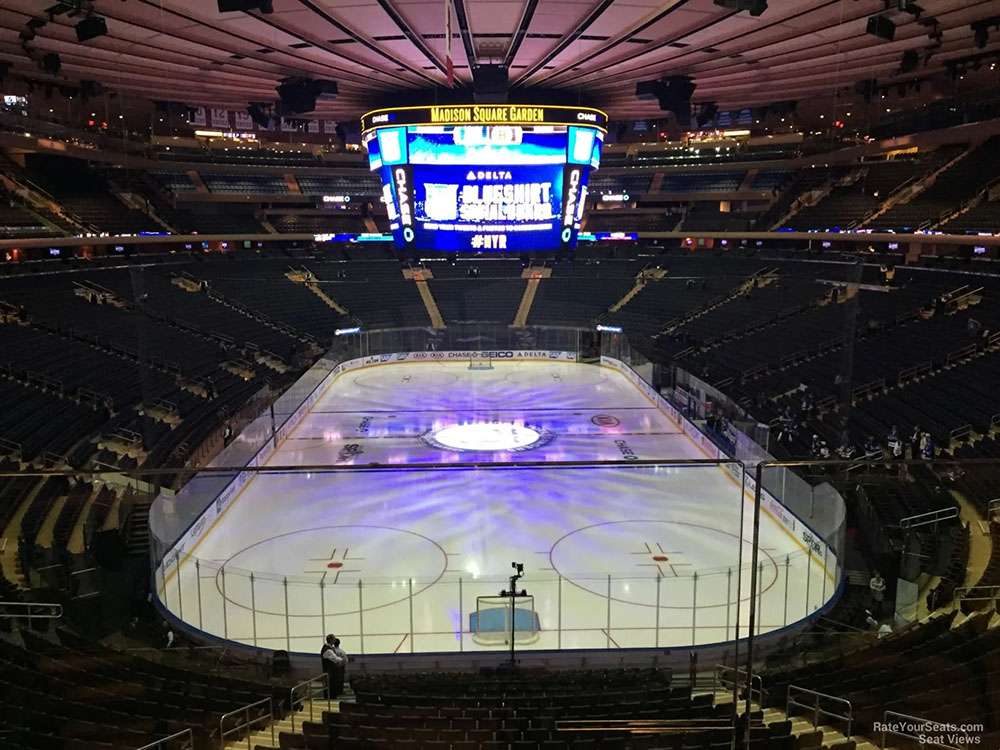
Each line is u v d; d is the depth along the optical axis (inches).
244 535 762.2
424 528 776.3
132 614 581.9
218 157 1856.5
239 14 665.0
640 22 701.3
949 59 1024.9
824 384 1144.2
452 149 765.3
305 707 427.2
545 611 593.9
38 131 1330.0
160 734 331.3
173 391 1123.9
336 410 1307.8
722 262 1955.0
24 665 417.4
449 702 409.7
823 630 555.2
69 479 772.6
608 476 937.5
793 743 328.5
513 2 639.1
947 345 1132.5
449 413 1280.8
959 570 583.5
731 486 903.1
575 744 327.0
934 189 1589.6
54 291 1374.3
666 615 586.2
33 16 671.1
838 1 631.8
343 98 1134.4
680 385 1218.0
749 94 1214.3
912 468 801.6
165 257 1803.6
